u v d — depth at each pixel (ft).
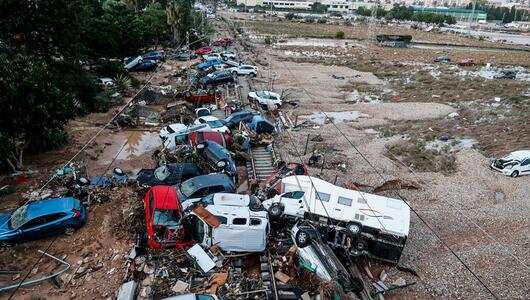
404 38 329.93
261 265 53.26
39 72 74.13
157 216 55.67
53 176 70.79
